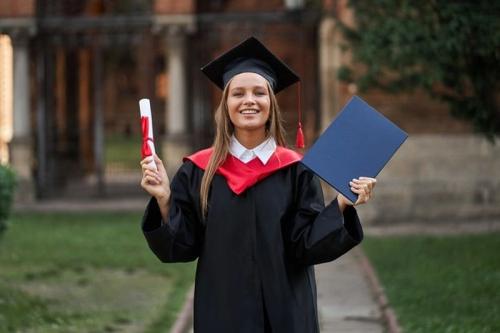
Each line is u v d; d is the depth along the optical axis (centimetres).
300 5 2017
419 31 1095
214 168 411
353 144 401
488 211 1673
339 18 1714
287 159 414
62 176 2214
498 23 1013
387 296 960
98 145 2086
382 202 1677
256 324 402
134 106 3048
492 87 1121
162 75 3003
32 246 1370
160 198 398
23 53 2073
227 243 405
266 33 2048
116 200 2108
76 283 1076
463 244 1316
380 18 1262
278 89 451
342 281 1102
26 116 2081
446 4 1023
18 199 2062
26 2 2042
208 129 2095
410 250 1285
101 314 886
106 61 3055
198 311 409
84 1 2147
